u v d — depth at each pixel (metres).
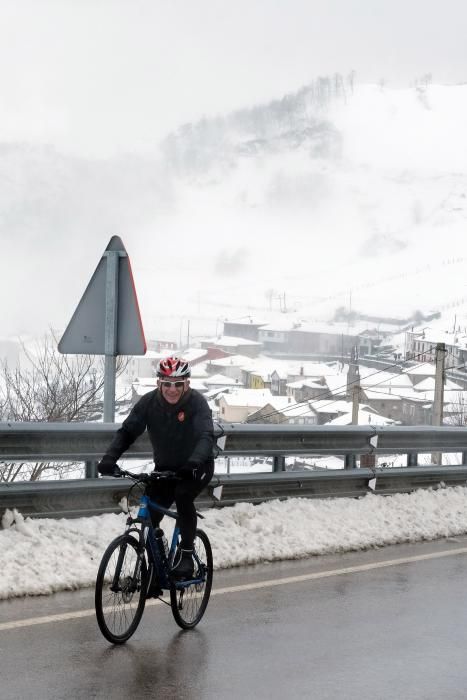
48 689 6.84
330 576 11.22
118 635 8.15
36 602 9.22
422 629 9.02
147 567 8.38
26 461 11.32
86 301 12.17
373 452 15.47
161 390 8.48
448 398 113.19
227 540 11.96
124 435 8.59
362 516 14.07
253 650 8.15
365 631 8.88
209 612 9.38
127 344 12.09
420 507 15.15
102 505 11.85
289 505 13.65
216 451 13.19
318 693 7.06
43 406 28.27
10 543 10.30
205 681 7.25
